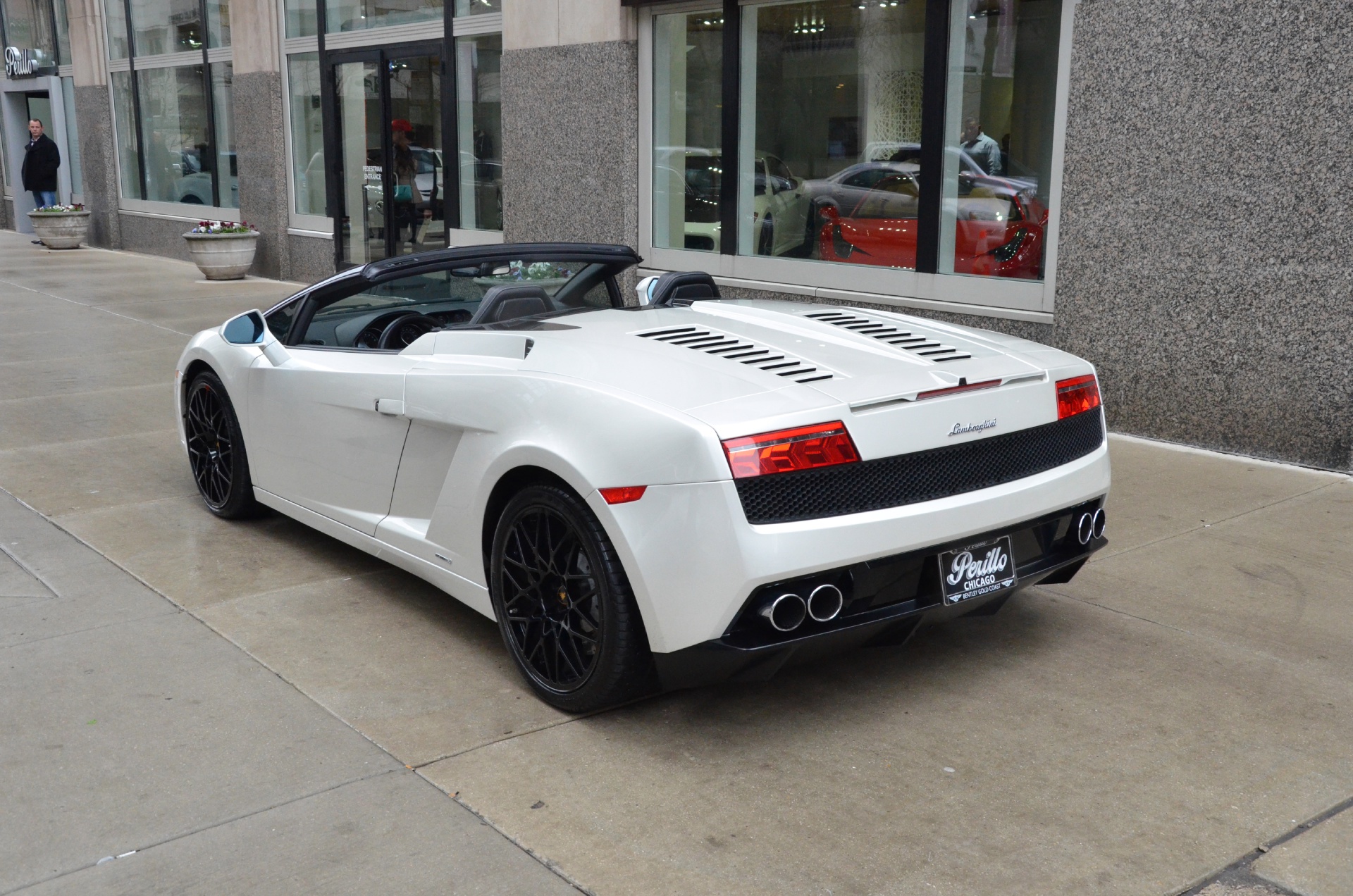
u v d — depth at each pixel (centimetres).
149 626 406
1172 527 508
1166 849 268
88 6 1862
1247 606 417
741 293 918
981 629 400
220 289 1408
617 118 974
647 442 300
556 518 330
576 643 336
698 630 296
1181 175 620
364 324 461
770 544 288
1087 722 331
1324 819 280
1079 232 669
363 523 427
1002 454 333
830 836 274
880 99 805
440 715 339
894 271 804
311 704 346
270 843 273
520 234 1091
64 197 2098
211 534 511
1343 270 569
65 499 564
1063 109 677
